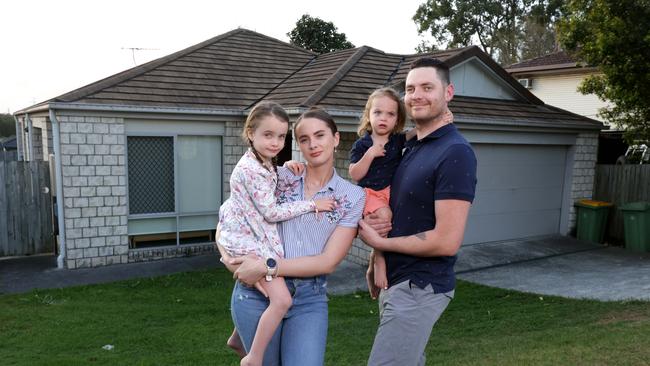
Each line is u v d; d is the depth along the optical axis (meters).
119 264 9.80
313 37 29.62
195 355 5.23
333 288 8.33
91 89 9.70
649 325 5.79
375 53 12.13
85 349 5.54
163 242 10.42
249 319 2.54
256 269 2.43
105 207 9.64
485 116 10.45
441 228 2.53
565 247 11.20
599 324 6.08
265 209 2.52
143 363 5.01
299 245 2.58
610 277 8.87
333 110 8.87
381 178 2.87
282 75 12.39
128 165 9.91
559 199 12.34
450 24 37.66
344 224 2.65
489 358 4.82
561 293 7.98
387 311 2.72
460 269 9.52
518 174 11.56
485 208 11.18
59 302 7.43
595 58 11.14
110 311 6.96
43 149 12.16
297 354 2.45
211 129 10.59
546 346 5.12
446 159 2.56
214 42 13.02
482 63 11.21
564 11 14.26
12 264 9.86
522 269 9.54
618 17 10.48
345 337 5.87
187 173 10.52
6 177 10.36
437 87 2.67
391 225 2.76
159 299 7.57
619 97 11.31
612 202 12.08
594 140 12.30
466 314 6.88
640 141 12.39
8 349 5.52
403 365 2.65
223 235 2.62
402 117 2.95
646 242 10.91
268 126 2.57
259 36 14.15
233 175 2.63
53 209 10.20
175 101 10.15
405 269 2.69
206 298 7.61
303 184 2.74
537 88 21.95
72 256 9.47
